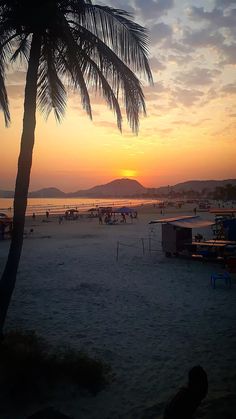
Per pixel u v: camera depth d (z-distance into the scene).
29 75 6.15
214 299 10.70
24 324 8.61
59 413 4.11
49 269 15.57
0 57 6.25
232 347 7.04
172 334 7.89
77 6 5.95
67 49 6.18
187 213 62.38
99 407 5.02
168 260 17.67
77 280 13.45
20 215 6.25
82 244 23.97
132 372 6.08
